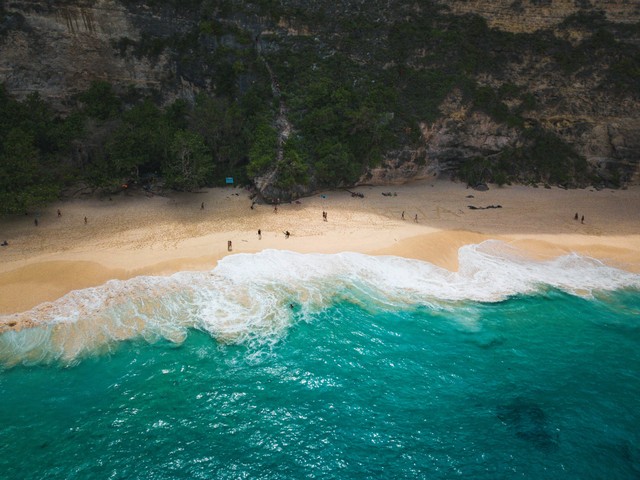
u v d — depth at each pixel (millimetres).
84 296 34250
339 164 54562
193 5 59656
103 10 55219
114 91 58781
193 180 52531
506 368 30766
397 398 28359
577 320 35438
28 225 44125
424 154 59219
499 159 61969
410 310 35906
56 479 22797
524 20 62375
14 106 51156
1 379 28141
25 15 52250
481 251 43469
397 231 45844
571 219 50281
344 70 61062
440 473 23828
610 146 60656
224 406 27438
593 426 26500
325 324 34125
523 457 24625
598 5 61281
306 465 24188
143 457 24203
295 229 45719
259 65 60344
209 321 33312
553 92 61719
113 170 51594
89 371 29125
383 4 64062
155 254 39812
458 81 60344
